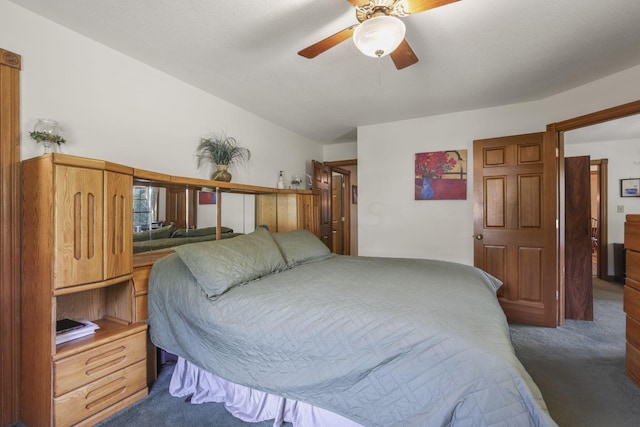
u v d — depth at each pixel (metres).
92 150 2.00
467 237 3.52
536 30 1.90
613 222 4.90
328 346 1.30
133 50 2.14
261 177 3.64
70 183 1.48
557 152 3.03
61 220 1.45
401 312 1.33
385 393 1.16
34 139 1.66
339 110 3.42
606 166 4.90
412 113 3.54
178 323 1.74
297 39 2.01
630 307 2.00
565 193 3.26
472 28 1.87
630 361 2.00
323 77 2.58
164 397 1.81
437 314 1.30
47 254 1.44
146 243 2.30
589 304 3.13
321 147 5.11
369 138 4.00
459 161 3.52
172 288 1.80
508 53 2.18
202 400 1.75
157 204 2.39
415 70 2.45
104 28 1.88
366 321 1.30
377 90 2.86
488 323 1.27
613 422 1.60
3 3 1.61
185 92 2.67
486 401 0.98
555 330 2.88
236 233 3.18
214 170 2.92
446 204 3.61
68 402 1.46
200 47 2.11
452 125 3.54
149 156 2.37
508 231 3.15
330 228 5.14
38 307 1.50
